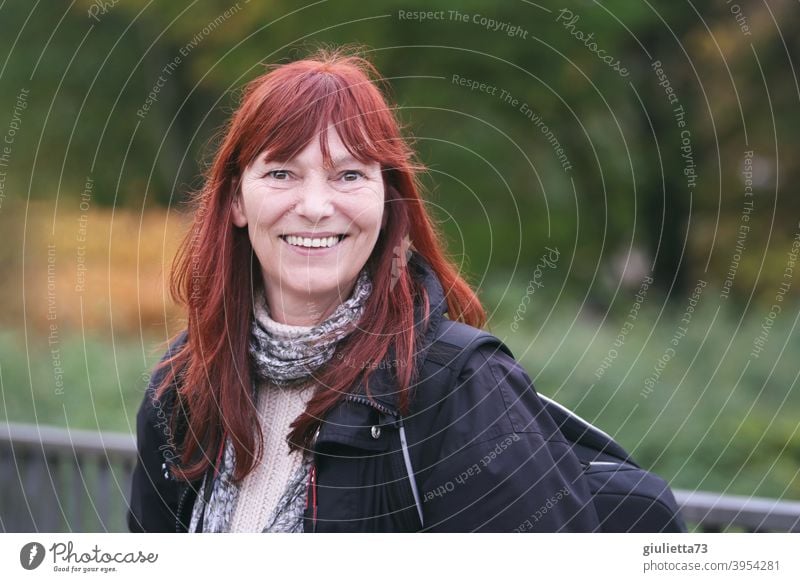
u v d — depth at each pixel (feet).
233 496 5.29
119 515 10.98
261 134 5.03
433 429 4.81
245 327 5.34
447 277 5.60
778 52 36.40
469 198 32.14
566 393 20.39
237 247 5.47
